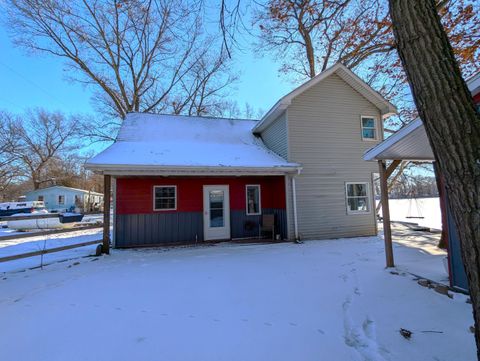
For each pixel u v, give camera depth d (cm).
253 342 271
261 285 453
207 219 1012
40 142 3622
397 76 1132
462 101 160
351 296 396
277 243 901
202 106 2202
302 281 469
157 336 286
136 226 942
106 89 1955
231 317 332
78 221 1559
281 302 378
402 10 178
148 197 964
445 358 242
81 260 683
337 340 275
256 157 963
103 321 323
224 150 1002
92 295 416
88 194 3638
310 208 968
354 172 1030
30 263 656
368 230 1028
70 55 1809
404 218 1847
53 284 479
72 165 3966
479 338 153
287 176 952
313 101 1008
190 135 1124
